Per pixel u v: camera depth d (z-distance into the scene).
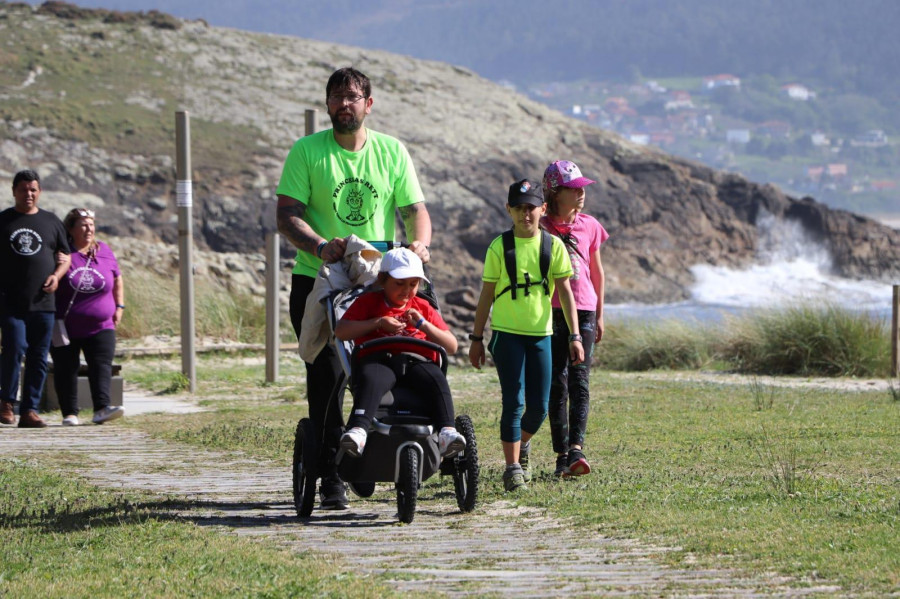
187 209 40.03
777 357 50.34
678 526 16.36
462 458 18.19
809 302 52.47
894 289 47.31
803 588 12.66
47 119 172.12
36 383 30.25
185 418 32.53
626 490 19.95
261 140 184.25
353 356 17.33
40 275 29.70
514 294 20.48
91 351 31.33
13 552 14.93
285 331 58.31
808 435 28.02
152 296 55.12
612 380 44.72
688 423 30.77
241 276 70.44
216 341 54.16
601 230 22.59
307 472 17.58
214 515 18.09
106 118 177.00
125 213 162.12
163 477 22.34
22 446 26.58
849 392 40.31
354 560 14.59
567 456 22.00
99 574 13.53
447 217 180.25
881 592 12.32
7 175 157.62
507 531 16.77
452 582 13.23
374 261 17.81
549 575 13.64
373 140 18.83
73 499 19.28
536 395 20.77
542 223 22.17
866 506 17.66
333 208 18.50
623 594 12.47
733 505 18.06
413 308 17.72
